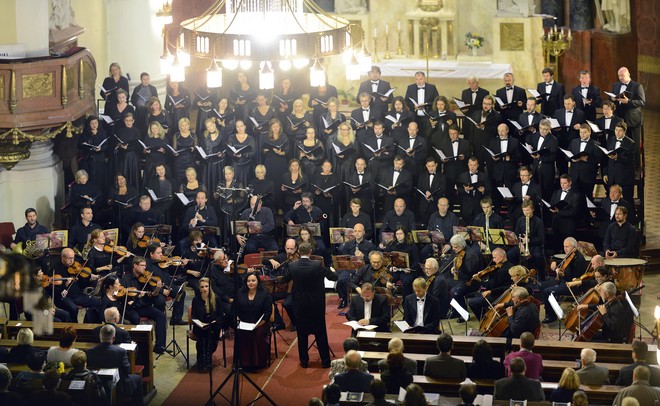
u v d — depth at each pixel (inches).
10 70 941.2
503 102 1072.2
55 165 1073.5
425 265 863.7
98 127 1050.7
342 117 1067.3
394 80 1280.8
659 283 999.0
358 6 1302.9
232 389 777.6
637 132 1046.4
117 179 1016.2
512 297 809.5
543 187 1012.5
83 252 924.0
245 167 1052.5
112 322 771.4
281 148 1045.8
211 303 807.7
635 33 1462.8
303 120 1063.6
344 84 1298.0
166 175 1031.0
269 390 794.2
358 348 765.9
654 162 1293.1
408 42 1290.6
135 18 1262.3
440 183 1009.5
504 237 922.1
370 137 1043.9
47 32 1018.1
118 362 729.0
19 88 949.8
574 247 901.8
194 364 840.9
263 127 1068.5
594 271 855.1
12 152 989.8
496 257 888.3
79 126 1046.4
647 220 1117.7
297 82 1304.1
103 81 1173.7
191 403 777.6
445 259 924.0
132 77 1272.1
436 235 930.7
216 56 770.8
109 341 733.3
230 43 767.1
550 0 1455.5
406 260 884.6
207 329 814.5
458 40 1294.3
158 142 1048.8
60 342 723.4
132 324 839.7
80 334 789.2
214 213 1003.9
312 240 956.0
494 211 1012.5
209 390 794.2
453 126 1035.3
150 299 863.1
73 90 1005.2
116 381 710.5
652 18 1492.4
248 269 847.1
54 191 1071.0
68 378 675.4
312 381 808.9
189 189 1020.5
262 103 1075.9
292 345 875.4
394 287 869.2
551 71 1079.6
